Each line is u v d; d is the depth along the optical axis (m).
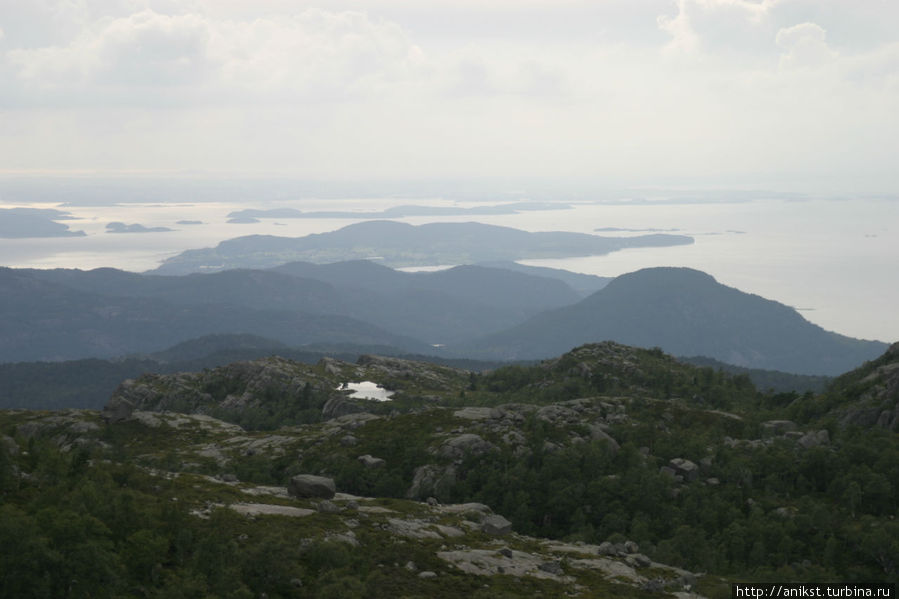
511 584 85.38
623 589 87.69
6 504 76.12
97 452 108.31
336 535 90.75
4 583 61.00
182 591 66.25
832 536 125.06
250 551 76.06
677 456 174.00
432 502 120.06
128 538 73.25
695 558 118.06
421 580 82.62
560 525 149.62
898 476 147.75
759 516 138.00
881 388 198.00
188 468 175.00
